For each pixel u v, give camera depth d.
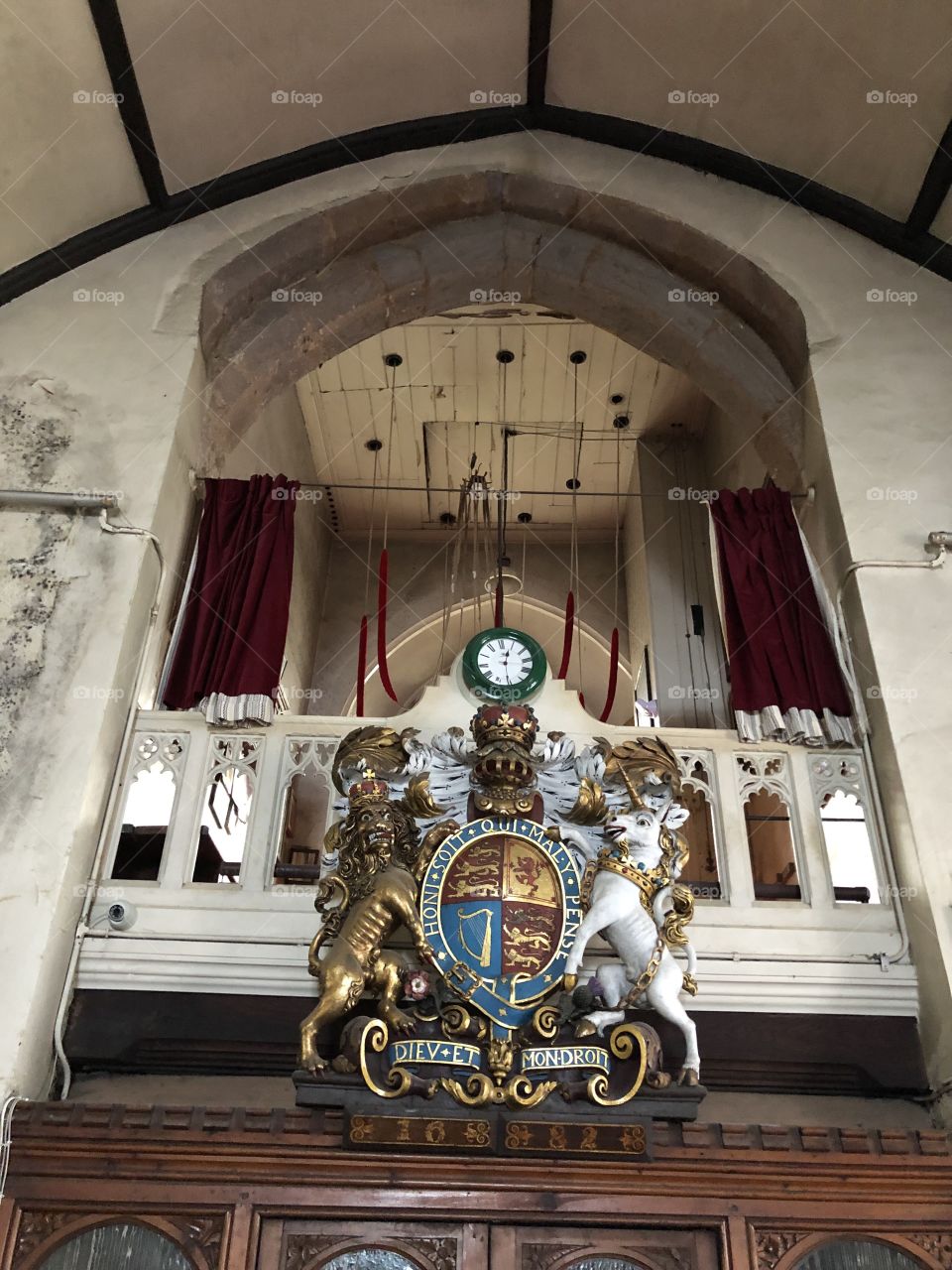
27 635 7.26
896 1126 5.98
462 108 9.73
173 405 8.38
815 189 9.38
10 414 8.31
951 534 7.71
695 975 6.30
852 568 7.74
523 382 14.56
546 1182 5.26
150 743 7.25
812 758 7.30
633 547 15.67
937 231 9.03
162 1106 5.37
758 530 8.36
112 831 6.87
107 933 6.40
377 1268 5.18
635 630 15.45
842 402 8.55
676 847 6.02
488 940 5.61
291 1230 5.24
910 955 6.52
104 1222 5.22
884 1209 5.31
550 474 15.98
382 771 6.33
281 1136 5.29
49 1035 6.00
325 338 9.97
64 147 8.41
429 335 13.88
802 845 6.91
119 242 9.19
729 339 9.64
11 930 6.08
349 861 5.91
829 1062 6.18
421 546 17.17
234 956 6.29
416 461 15.78
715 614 13.85
